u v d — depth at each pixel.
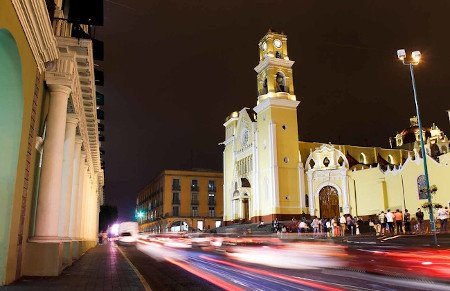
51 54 10.51
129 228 43.56
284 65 52.44
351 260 13.91
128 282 9.91
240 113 58.12
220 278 10.75
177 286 9.37
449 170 37.38
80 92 14.25
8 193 8.64
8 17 6.94
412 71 22.92
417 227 29.41
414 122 63.84
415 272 10.55
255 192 51.19
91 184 31.08
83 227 23.92
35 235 10.88
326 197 48.03
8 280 8.78
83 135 18.34
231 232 47.91
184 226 76.69
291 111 50.53
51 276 10.60
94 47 15.32
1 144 8.69
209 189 80.12
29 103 9.34
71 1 13.20
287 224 41.22
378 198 44.06
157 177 85.44
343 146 54.00
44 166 11.07
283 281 9.78
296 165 48.78
